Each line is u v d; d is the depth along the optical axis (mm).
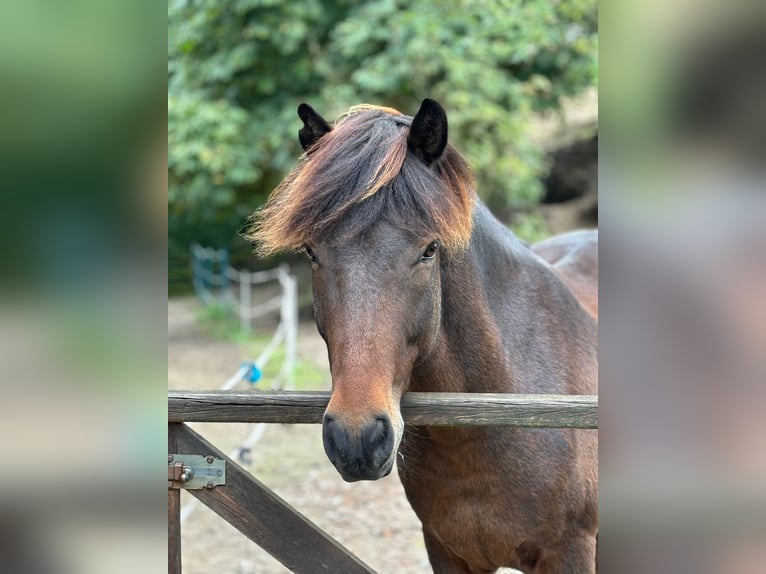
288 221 1671
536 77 8883
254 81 8984
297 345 8805
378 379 1576
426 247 1683
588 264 3068
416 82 8461
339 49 8828
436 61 8203
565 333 2289
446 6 8406
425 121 1757
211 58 8930
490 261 2148
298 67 8805
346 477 1555
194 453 1825
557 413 1705
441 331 1978
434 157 1783
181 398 1771
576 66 8891
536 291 2262
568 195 11117
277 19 8609
